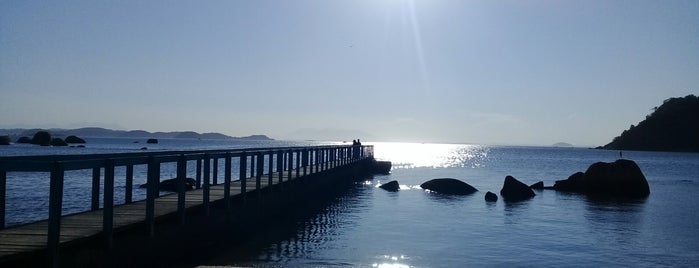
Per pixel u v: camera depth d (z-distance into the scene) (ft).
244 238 48.21
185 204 40.01
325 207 74.28
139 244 31.65
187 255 37.60
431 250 46.39
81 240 27.22
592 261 43.91
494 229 57.93
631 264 43.34
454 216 67.36
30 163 24.94
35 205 69.62
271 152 56.08
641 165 267.18
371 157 162.71
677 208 81.87
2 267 23.29
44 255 25.11
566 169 214.69
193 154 37.83
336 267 39.65
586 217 69.67
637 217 70.95
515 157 386.11
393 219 63.67
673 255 46.93
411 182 125.29
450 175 159.84
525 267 41.34
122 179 117.19
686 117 561.84
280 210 59.98
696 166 257.55
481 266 41.27
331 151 92.48
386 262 41.68
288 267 39.11
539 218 67.36
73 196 80.84
